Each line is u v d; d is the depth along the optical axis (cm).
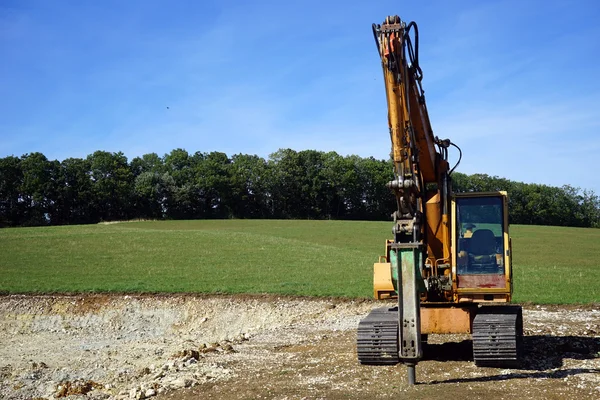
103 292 3041
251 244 4981
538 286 2992
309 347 1789
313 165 14200
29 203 12581
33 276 3556
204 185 13612
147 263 4066
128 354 1980
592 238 6353
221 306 2844
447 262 1408
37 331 2738
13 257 4306
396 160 1213
